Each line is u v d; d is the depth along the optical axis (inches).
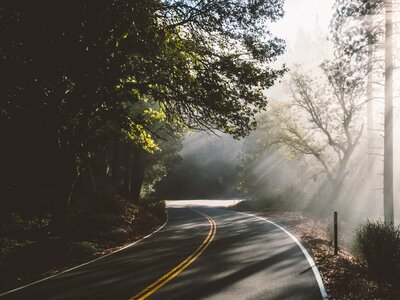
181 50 530.3
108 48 439.8
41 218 692.7
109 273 400.2
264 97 589.0
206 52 574.2
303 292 315.0
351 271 388.8
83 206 900.6
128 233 767.1
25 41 390.9
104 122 570.6
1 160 707.4
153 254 518.9
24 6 367.6
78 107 517.0
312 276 370.3
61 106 524.4
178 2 520.4
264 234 719.7
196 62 573.3
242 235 716.0
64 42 395.9
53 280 381.4
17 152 692.7
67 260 492.1
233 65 554.6
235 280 356.8
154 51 457.1
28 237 572.4
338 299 295.7
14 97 469.1
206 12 536.1
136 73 485.1
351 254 525.0
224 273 386.6
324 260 451.5
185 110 620.7
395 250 402.0
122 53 443.2
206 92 556.7
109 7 403.5
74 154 573.9
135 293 317.4
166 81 533.0
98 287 341.4
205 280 357.7
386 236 436.5
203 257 481.1
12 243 511.2
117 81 486.6
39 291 338.6
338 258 462.3
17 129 602.5
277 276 371.6
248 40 561.6
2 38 382.0
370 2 597.3
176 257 486.3
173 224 1034.1
